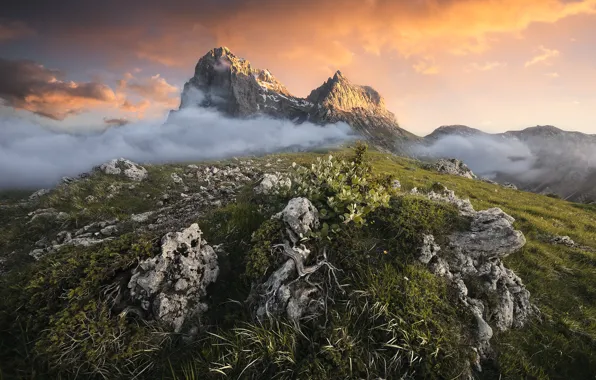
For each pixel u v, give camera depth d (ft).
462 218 22.09
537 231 41.91
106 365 13.32
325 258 17.37
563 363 17.60
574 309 22.95
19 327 14.38
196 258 17.90
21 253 28.53
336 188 20.66
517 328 19.60
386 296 15.69
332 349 13.23
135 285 15.67
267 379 13.00
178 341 15.12
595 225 56.03
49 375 13.05
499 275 20.11
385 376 13.12
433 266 18.52
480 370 15.47
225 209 26.73
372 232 20.17
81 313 13.88
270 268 17.11
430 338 14.19
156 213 34.76
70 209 39.75
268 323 14.76
